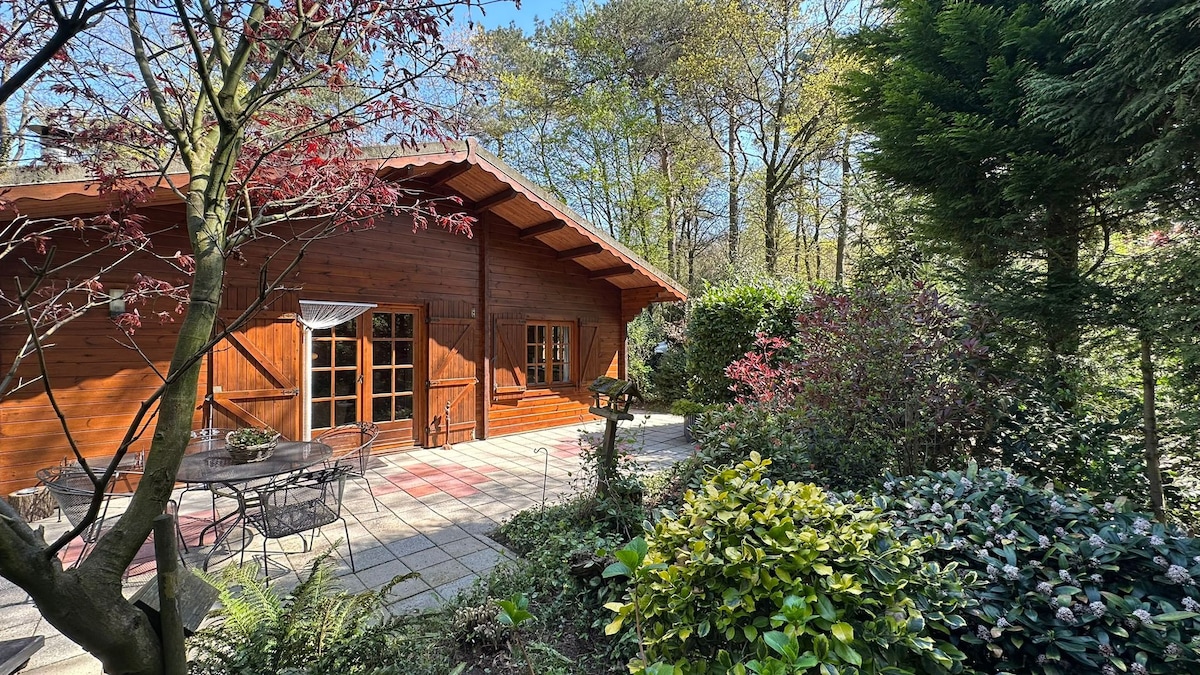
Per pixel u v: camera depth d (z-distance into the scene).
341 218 2.57
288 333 5.18
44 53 0.96
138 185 2.44
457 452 6.07
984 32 3.92
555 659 2.04
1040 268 4.08
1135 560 1.67
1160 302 3.06
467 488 4.62
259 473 2.99
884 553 1.53
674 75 12.16
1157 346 3.21
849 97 4.91
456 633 2.20
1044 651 1.54
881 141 4.41
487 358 6.83
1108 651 1.43
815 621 1.38
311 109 2.42
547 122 13.54
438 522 3.74
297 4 1.49
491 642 2.17
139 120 2.24
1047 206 3.74
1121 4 2.96
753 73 12.05
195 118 1.46
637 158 13.16
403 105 2.01
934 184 4.32
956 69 4.27
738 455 3.31
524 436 7.02
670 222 13.91
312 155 2.69
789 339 6.94
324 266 5.44
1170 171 2.90
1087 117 3.26
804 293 7.14
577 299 7.93
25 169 2.92
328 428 5.49
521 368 7.23
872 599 1.43
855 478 3.05
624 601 2.04
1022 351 3.64
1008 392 2.99
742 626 1.47
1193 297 2.94
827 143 11.92
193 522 3.73
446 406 6.43
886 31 4.85
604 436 3.64
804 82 11.36
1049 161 3.51
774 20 11.52
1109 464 2.90
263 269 1.16
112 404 4.24
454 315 6.50
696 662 1.46
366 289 5.74
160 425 1.07
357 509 4.04
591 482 3.79
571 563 2.75
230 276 4.86
